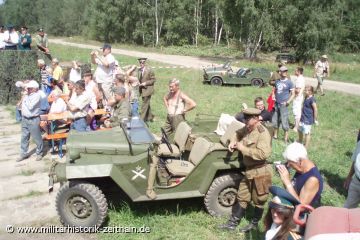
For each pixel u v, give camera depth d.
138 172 5.88
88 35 69.50
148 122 12.12
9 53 15.38
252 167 5.72
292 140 10.94
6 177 8.12
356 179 5.61
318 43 38.94
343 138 11.62
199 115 7.82
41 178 8.06
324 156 9.72
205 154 6.05
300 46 39.69
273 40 38.34
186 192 6.13
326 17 37.84
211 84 21.11
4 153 9.59
